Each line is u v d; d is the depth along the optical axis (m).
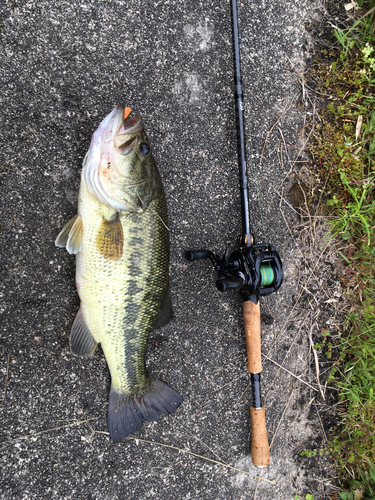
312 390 0.55
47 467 0.42
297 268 0.54
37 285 0.42
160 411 0.44
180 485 0.47
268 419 0.52
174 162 0.47
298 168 0.54
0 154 0.41
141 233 0.40
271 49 0.52
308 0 0.53
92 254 0.39
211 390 0.49
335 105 0.55
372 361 0.56
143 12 0.45
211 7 0.48
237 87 0.47
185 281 0.48
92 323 0.40
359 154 0.57
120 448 0.45
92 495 0.44
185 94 0.48
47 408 0.43
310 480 0.54
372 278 0.57
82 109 0.43
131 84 0.45
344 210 0.56
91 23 0.44
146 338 0.41
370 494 0.55
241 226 0.50
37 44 0.42
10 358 0.42
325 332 0.56
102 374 0.44
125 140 0.39
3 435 0.41
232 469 0.49
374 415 0.56
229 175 0.50
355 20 0.55
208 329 0.49
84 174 0.39
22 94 0.42
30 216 0.42
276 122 0.52
